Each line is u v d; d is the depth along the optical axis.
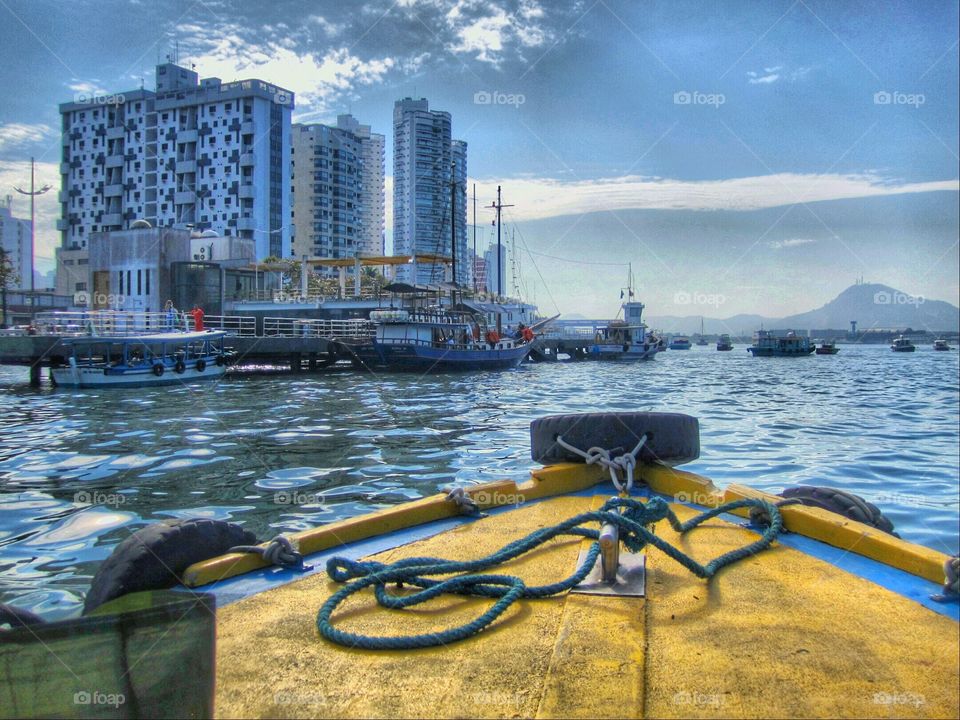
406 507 3.80
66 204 108.69
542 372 44.25
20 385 26.69
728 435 15.64
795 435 15.64
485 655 2.25
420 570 2.80
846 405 23.31
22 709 2.15
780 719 1.88
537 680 2.09
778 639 2.34
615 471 4.46
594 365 59.28
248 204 97.56
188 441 13.51
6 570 5.87
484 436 14.23
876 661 2.19
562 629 2.39
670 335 143.12
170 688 2.08
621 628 2.38
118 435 14.35
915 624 2.46
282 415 18.12
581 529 3.10
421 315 40.69
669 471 4.50
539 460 4.80
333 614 2.64
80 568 5.93
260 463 11.09
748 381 37.62
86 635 2.21
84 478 9.93
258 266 57.94
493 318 61.28
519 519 3.85
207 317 35.22
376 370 39.19
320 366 39.53
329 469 10.55
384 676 2.13
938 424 17.69
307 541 3.31
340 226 113.19
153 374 27.34
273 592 2.85
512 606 2.64
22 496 8.77
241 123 97.50
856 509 4.36
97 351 27.33
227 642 2.38
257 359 36.78
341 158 112.88
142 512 7.98
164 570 2.87
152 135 103.31
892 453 13.09
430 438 13.93
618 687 2.00
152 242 48.97
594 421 4.64
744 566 3.06
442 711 1.93
